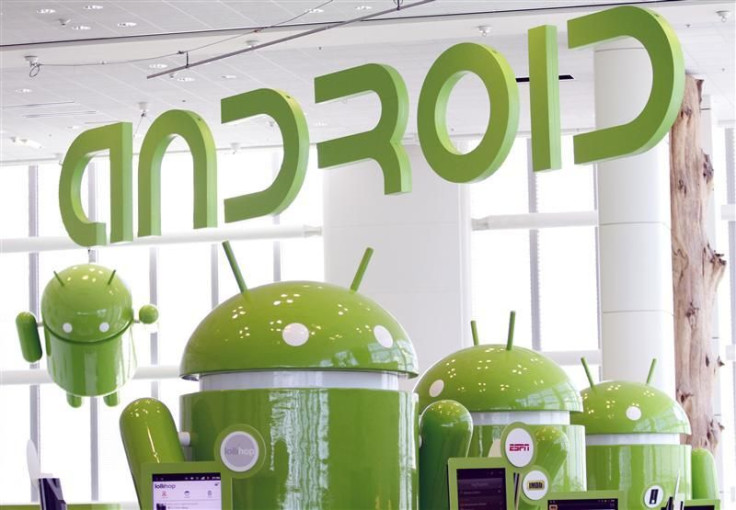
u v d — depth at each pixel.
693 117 16.92
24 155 22.05
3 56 15.62
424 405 7.02
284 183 8.33
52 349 13.33
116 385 13.52
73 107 18.64
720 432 16.55
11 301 23.23
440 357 20.55
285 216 22.48
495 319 21.20
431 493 6.00
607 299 15.10
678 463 8.59
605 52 15.12
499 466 5.38
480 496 5.35
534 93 7.61
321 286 5.74
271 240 21.83
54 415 23.28
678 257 16.34
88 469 23.09
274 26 14.73
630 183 15.03
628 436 8.46
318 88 8.37
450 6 14.16
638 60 15.02
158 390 23.00
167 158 22.41
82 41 15.16
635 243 14.98
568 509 5.54
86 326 13.04
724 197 20.83
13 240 22.28
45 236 22.31
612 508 5.57
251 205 8.57
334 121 19.77
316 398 5.30
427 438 6.01
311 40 15.23
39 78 16.84
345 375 5.47
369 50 15.95
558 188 21.38
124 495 22.97
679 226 16.47
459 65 7.72
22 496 23.16
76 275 13.31
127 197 9.49
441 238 20.67
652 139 7.02
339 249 20.97
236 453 4.98
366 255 5.90
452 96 18.03
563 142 21.50
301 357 5.34
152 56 15.85
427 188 20.75
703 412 16.06
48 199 23.19
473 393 6.86
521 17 14.46
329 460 5.28
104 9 13.91
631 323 14.95
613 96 15.04
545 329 21.12
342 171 21.06
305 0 13.71
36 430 23.27
